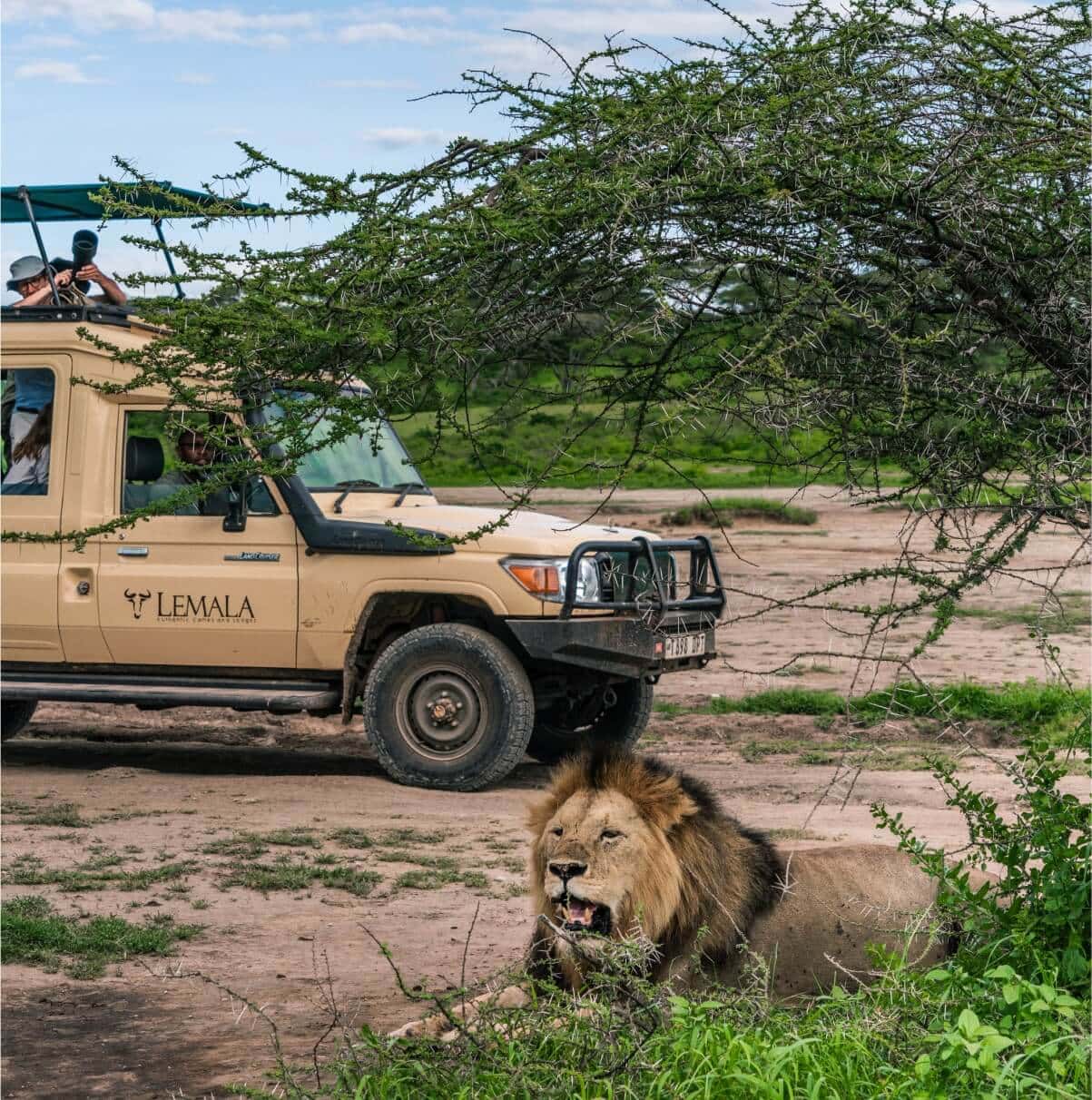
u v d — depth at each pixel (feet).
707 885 14.99
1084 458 13.10
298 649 31.91
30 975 19.24
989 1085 11.68
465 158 13.41
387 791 31.04
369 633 32.63
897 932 14.69
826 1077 12.03
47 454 33.09
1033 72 13.42
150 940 20.26
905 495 13.85
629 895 14.46
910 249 13.26
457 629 31.19
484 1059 12.92
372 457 34.99
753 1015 13.38
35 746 37.22
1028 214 13.37
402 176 13.23
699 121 12.50
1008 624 53.62
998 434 13.39
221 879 23.91
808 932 15.57
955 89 13.00
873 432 13.73
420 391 13.35
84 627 32.71
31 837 26.81
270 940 20.67
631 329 12.57
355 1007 17.71
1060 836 14.93
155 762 34.83
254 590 31.78
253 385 13.51
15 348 33.22
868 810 28.27
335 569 31.50
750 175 12.35
